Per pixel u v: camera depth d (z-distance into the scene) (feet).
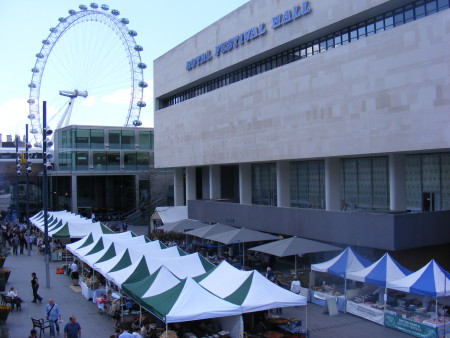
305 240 84.99
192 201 154.61
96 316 66.49
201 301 50.11
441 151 89.71
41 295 79.66
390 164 92.63
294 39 111.14
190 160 164.55
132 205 234.17
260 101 124.47
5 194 281.54
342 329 60.54
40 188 242.78
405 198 92.99
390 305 65.36
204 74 153.07
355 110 93.66
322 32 105.19
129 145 233.35
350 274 67.92
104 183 239.91
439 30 77.30
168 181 235.61
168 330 50.85
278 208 111.86
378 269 65.16
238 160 135.03
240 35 131.85
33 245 145.18
